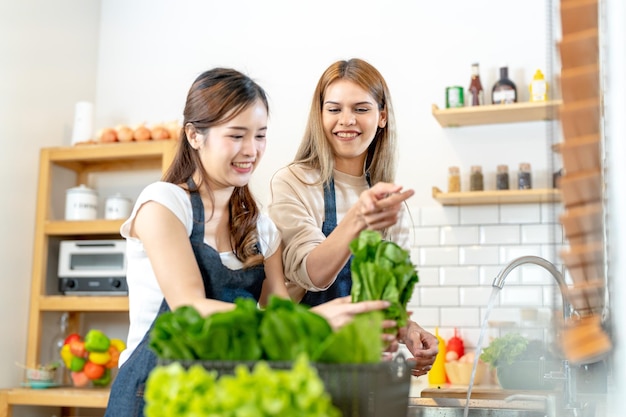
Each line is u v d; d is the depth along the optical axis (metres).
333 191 2.14
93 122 4.39
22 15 4.17
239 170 1.63
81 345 3.84
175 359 1.05
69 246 4.07
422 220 4.12
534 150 4.02
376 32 4.30
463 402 2.19
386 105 2.20
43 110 4.32
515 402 2.18
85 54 4.63
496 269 4.03
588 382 1.81
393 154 2.24
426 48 4.21
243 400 0.77
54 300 4.03
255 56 4.46
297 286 2.02
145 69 4.64
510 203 4.05
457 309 4.04
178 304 1.50
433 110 3.88
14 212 4.10
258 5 4.51
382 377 1.01
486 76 4.11
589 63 1.29
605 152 1.27
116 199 4.13
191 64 4.57
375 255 1.25
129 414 1.55
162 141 4.00
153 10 4.68
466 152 4.09
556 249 1.33
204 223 1.65
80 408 4.32
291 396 0.77
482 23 4.16
